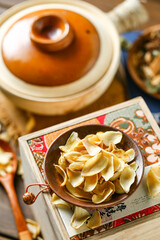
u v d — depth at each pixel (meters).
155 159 0.68
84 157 0.62
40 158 0.68
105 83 0.83
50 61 0.79
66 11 0.85
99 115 0.71
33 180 0.68
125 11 1.01
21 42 0.81
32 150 0.68
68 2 0.89
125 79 0.94
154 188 0.65
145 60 0.96
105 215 0.65
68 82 0.80
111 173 0.61
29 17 0.83
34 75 0.80
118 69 0.94
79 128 0.65
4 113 0.90
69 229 0.64
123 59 0.97
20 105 0.84
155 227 0.65
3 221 0.84
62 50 0.80
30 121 0.89
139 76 0.95
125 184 0.61
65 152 0.63
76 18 0.83
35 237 0.82
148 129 0.70
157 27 0.97
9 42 0.81
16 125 0.89
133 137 0.69
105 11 1.02
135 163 0.63
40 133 0.69
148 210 0.65
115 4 1.03
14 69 0.80
